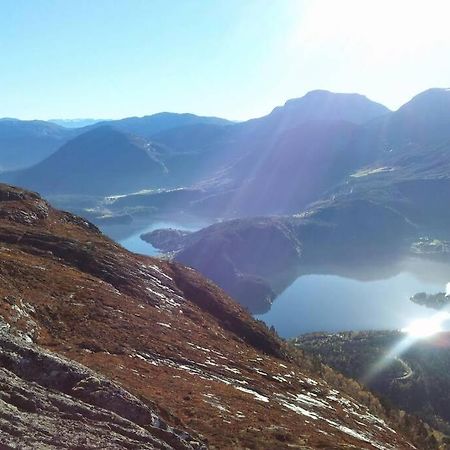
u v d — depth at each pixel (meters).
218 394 34.59
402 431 65.38
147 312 53.81
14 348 20.05
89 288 52.41
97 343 36.81
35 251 62.94
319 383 62.34
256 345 71.31
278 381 50.62
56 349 31.64
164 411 23.59
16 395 16.28
